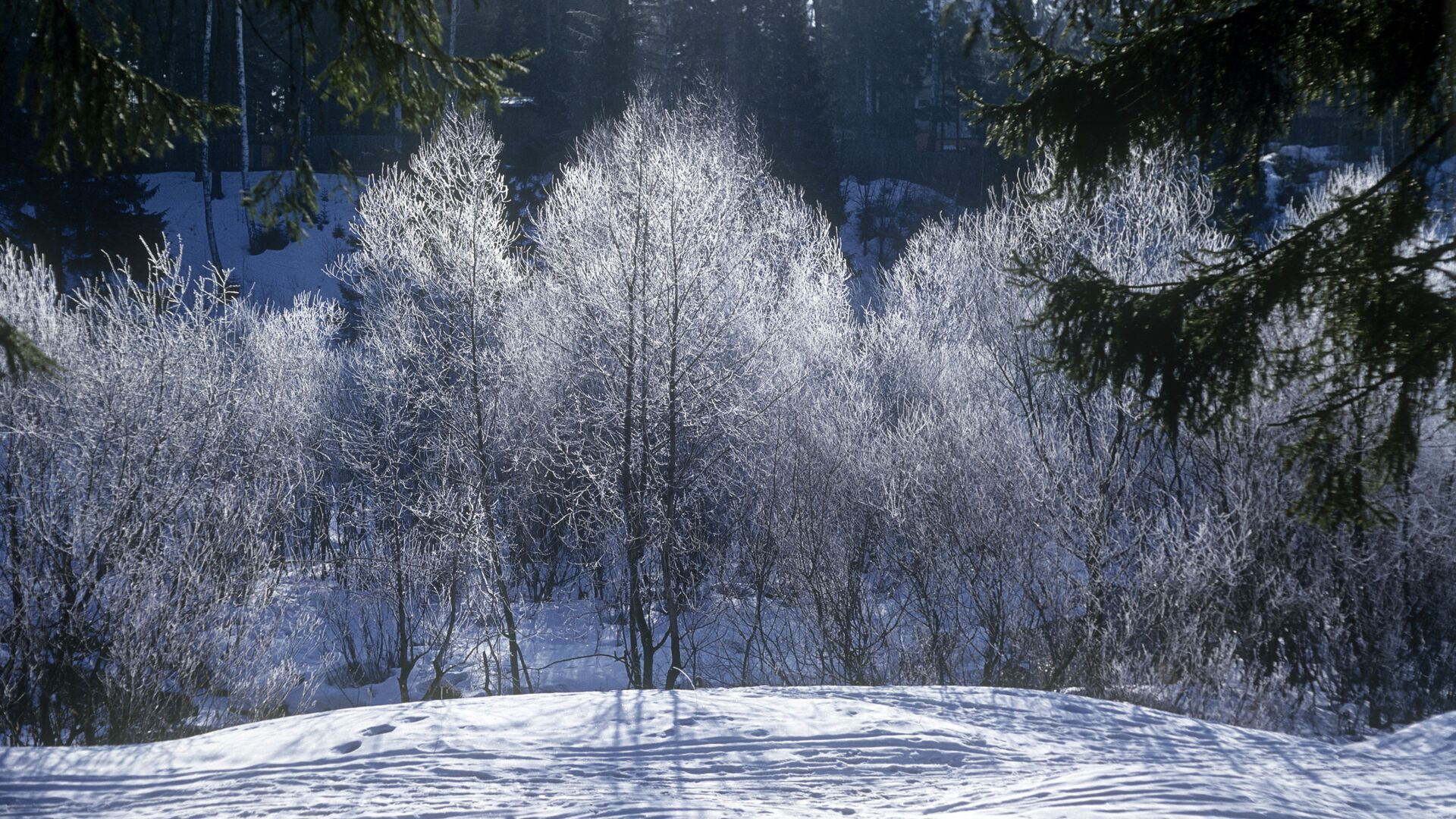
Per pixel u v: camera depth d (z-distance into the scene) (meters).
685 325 18.97
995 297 19.31
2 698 14.51
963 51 8.23
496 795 6.86
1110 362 7.50
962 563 17.66
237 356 21.73
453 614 19.03
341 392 26.70
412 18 6.43
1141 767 7.82
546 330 22.19
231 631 16.05
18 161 29.52
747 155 30.03
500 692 18.92
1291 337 9.33
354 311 33.97
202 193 45.53
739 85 53.12
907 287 29.48
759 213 27.84
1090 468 17.36
